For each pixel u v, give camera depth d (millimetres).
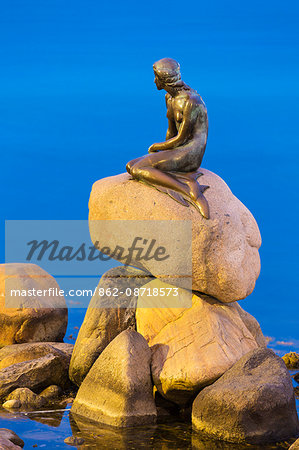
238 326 18359
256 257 19562
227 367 16953
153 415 16766
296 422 15898
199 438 15734
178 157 18500
